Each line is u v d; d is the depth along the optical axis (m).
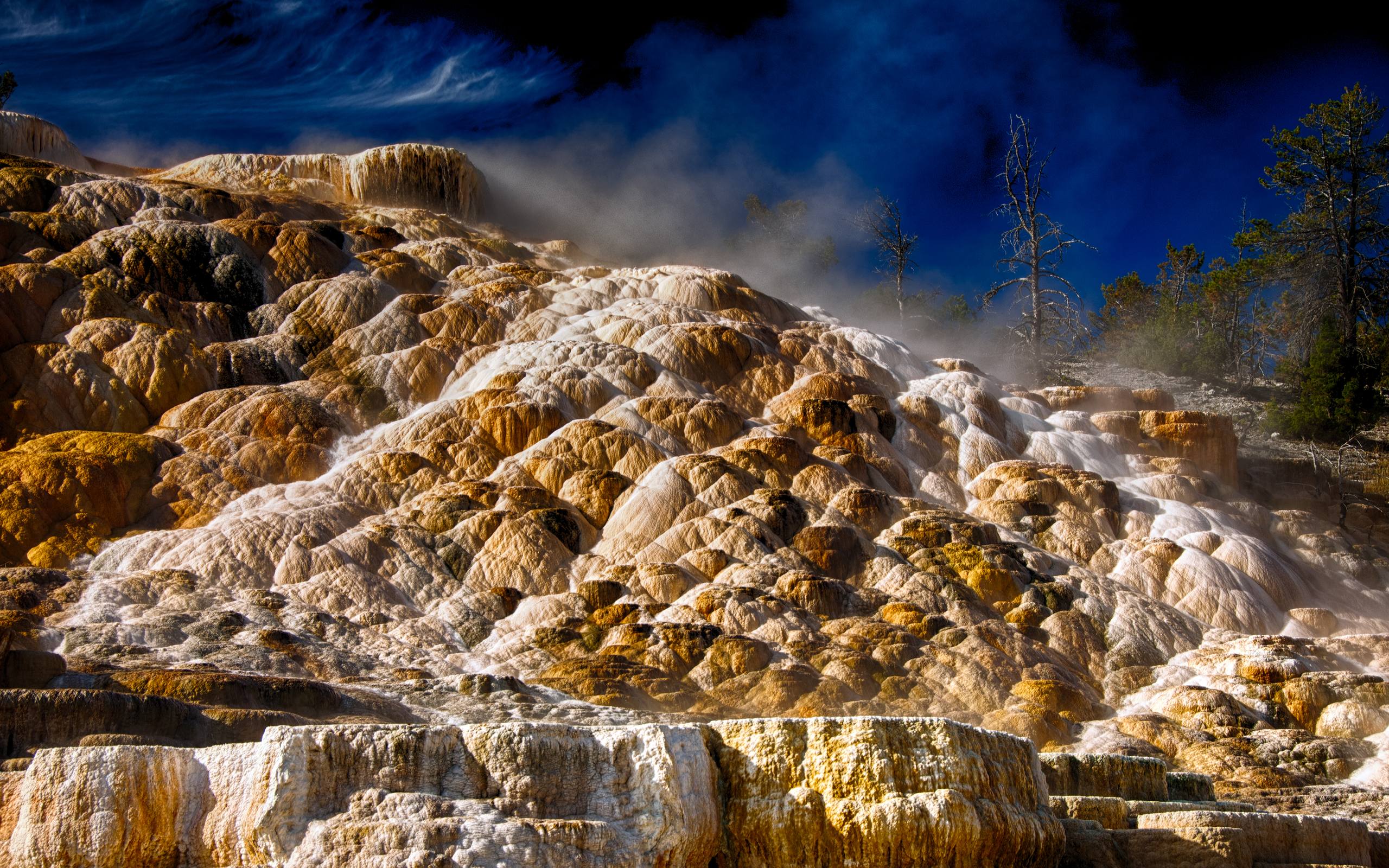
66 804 6.05
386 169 44.34
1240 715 16.73
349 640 17.34
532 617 18.84
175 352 25.34
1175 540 23.69
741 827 6.89
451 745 6.34
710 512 22.06
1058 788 9.46
